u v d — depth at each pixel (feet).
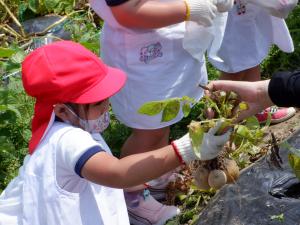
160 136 8.47
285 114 10.05
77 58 6.35
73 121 6.50
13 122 9.34
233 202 7.59
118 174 6.01
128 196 8.40
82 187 6.48
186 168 8.75
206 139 5.82
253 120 6.60
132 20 7.70
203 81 8.55
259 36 9.55
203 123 5.92
